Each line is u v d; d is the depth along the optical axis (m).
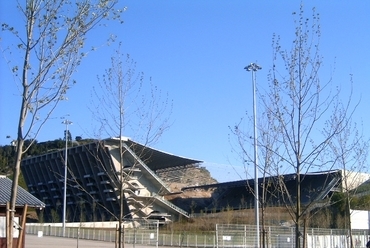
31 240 58.97
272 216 56.34
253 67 39.09
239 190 107.25
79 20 14.52
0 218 28.91
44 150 117.06
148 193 102.69
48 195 114.06
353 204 51.66
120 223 20.95
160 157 106.19
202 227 79.81
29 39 13.97
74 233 71.12
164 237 60.19
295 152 16.34
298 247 15.80
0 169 45.22
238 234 47.19
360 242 48.97
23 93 13.85
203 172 141.50
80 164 102.62
